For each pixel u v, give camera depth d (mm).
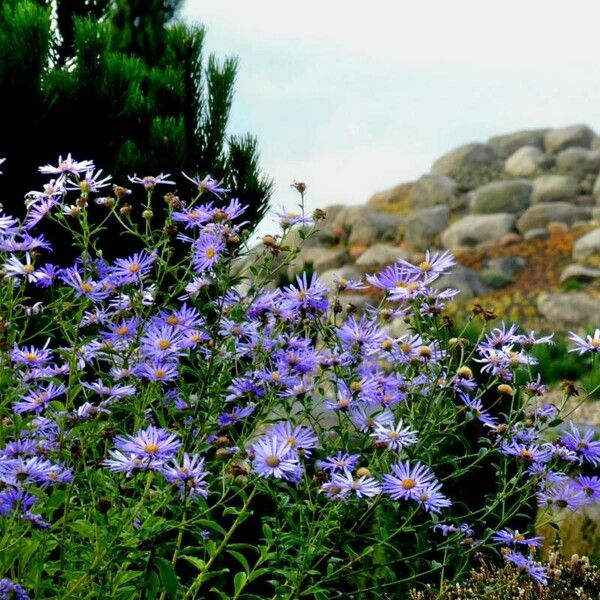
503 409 1152
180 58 1710
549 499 886
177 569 990
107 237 1447
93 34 1497
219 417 868
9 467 737
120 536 733
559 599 1010
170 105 1623
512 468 1126
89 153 1501
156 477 791
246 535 1033
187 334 859
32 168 1445
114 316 890
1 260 917
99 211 1436
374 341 873
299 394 843
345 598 1018
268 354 872
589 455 873
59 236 1423
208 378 840
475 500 1124
